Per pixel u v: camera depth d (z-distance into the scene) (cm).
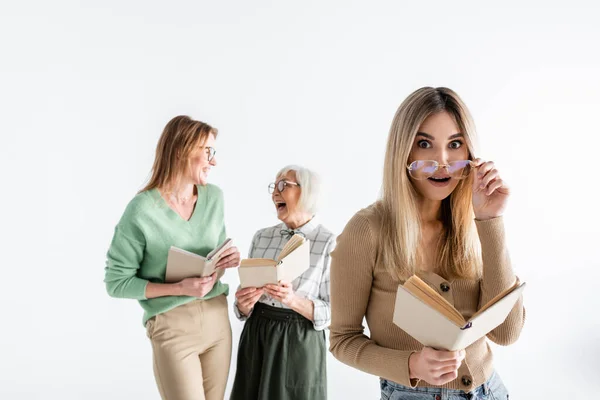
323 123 392
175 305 217
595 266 388
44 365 381
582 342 372
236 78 393
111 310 405
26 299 399
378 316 125
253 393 234
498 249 122
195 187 241
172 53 397
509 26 390
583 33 387
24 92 396
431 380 107
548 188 393
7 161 397
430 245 129
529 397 330
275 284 215
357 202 393
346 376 379
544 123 391
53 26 396
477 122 393
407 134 122
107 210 404
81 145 401
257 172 392
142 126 401
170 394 219
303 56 392
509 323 130
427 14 391
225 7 394
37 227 401
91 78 399
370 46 392
